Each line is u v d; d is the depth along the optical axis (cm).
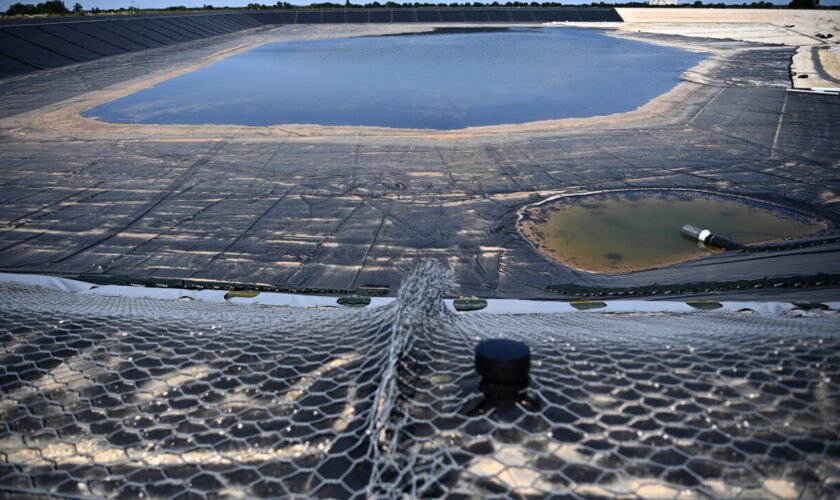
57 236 1186
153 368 238
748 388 205
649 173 1545
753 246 1070
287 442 190
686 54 4234
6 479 183
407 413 190
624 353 235
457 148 1852
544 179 1520
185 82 3183
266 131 2114
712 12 7375
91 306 353
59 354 252
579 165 1633
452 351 236
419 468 168
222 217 1284
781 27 6203
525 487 165
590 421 189
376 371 225
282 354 245
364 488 167
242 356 245
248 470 180
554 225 1205
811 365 218
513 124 2198
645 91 2817
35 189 1477
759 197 1344
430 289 284
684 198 1349
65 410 214
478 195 1409
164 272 1030
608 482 166
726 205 1295
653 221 1214
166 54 4269
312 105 2597
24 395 223
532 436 182
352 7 8269
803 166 1570
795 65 3553
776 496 162
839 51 4191
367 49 4741
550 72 3444
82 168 1655
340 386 218
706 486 165
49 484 181
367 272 1023
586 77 3247
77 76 3266
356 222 1248
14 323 285
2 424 208
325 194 1429
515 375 189
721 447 178
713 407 195
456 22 7444
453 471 168
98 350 255
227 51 4578
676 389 206
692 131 2009
